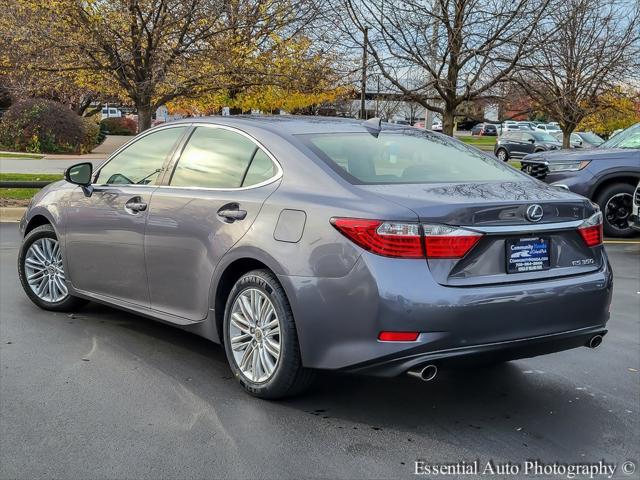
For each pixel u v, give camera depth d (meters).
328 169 4.16
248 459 3.50
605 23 14.77
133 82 14.24
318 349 3.87
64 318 5.93
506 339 3.79
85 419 3.94
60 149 28.17
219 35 14.28
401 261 3.65
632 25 14.77
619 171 11.07
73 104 35.91
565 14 13.54
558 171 11.49
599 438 3.84
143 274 5.05
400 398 4.36
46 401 4.18
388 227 3.67
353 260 3.72
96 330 5.61
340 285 3.75
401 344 3.63
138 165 5.39
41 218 6.18
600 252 4.28
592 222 4.20
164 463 3.45
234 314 4.36
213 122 4.96
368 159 4.38
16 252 8.95
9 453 3.53
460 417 4.09
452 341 3.65
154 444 3.65
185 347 5.24
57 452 3.54
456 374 4.81
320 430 3.86
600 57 14.44
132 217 5.10
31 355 4.99
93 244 5.47
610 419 4.10
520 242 3.90
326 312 3.80
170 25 13.23
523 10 12.71
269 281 4.09
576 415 4.14
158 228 4.88
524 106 16.55
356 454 3.59
